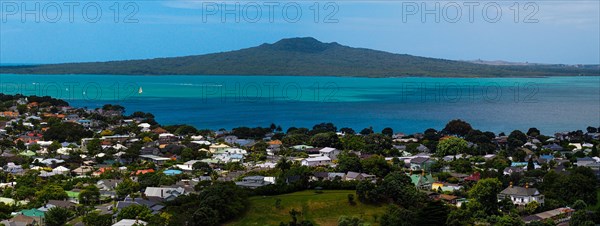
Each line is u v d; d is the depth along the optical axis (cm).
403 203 15325
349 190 17012
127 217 14238
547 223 14338
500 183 16500
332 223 14688
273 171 19450
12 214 14875
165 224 13825
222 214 14438
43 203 15762
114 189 17675
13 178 19175
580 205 15862
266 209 15188
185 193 16700
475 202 15062
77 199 16525
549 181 17500
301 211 15138
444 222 13662
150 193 16575
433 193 16938
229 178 18962
